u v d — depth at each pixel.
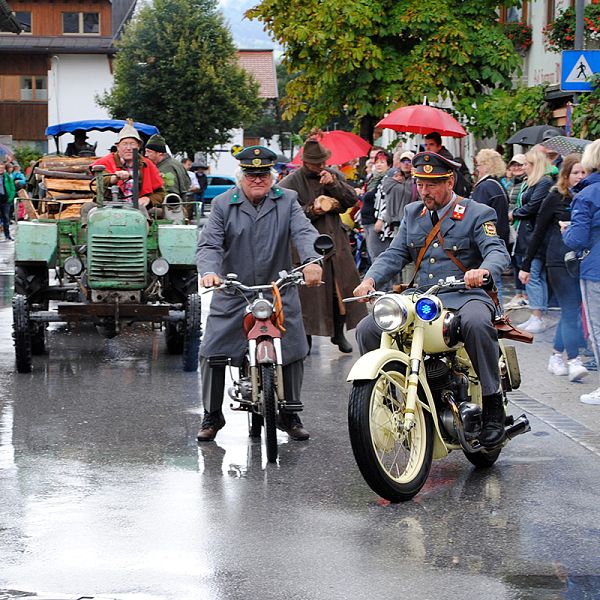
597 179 13.70
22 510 9.20
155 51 80.56
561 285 15.53
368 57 31.92
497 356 9.99
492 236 10.12
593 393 14.00
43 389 14.92
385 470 9.30
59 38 101.25
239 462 10.95
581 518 9.02
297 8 32.03
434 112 22.45
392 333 9.84
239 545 8.31
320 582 7.53
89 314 16.58
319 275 11.21
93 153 24.86
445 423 9.91
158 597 7.23
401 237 10.56
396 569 7.79
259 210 11.75
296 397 11.92
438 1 32.09
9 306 24.52
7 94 100.06
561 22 29.84
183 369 16.62
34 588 7.38
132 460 10.99
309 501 9.53
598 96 23.23
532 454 11.25
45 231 17.52
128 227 16.97
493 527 8.77
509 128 32.44
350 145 31.47
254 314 10.88
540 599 7.20
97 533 8.58
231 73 81.88
